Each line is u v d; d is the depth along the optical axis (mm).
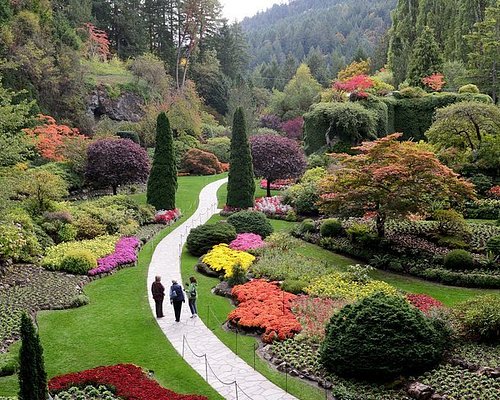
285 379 11531
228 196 31312
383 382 10945
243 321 14445
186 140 52406
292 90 74812
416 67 49781
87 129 44312
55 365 12344
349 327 11359
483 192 28516
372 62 79625
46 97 42031
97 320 15266
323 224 24734
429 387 10273
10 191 19250
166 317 15625
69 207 26016
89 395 10594
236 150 31078
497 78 49188
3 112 20422
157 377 11734
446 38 60156
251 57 101812
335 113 40531
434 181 20156
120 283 18953
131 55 64312
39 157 33906
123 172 31594
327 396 10734
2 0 39156
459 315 12516
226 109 74812
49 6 46906
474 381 10430
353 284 17609
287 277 18500
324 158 38969
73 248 21422
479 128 30797
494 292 17406
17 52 38531
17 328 13938
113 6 65625
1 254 18781
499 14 48281
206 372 11945
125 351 13148
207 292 18016
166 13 70938
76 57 45062
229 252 21344
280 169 33406
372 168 20562
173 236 26484
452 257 19250
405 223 24531
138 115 51906
